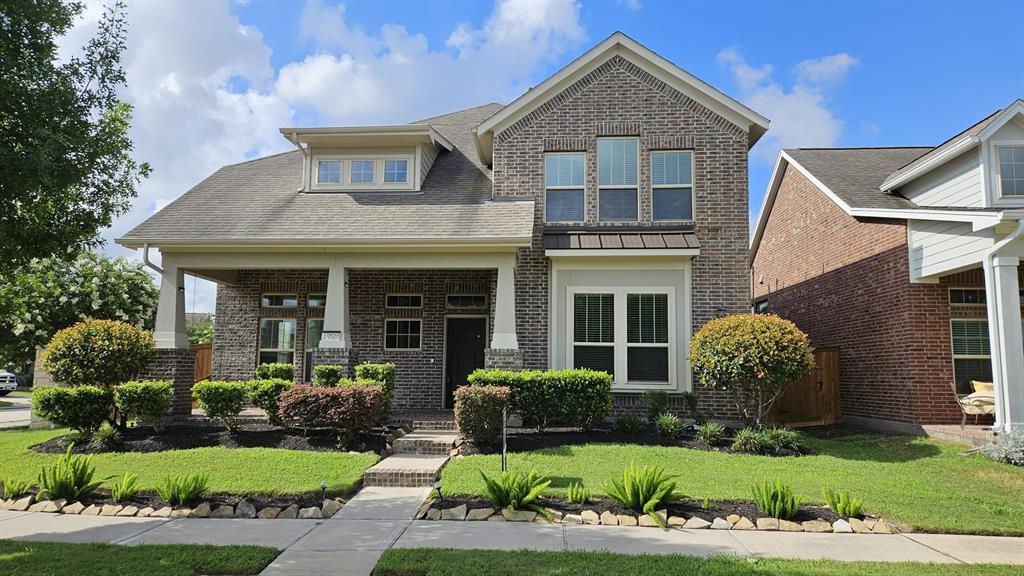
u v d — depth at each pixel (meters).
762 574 5.43
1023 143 11.98
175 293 13.27
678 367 13.33
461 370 15.16
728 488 8.22
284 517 7.60
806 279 18.17
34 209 7.35
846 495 7.42
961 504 7.80
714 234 13.75
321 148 15.49
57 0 7.06
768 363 10.97
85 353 11.92
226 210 14.23
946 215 11.30
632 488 7.51
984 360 12.93
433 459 10.08
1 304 18.03
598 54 14.45
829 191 15.20
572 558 5.87
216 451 10.08
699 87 14.10
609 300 13.66
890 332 13.72
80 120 7.27
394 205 14.22
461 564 5.71
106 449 10.52
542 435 11.32
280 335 15.85
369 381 11.63
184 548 6.26
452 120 20.02
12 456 10.52
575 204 14.39
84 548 6.27
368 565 5.82
